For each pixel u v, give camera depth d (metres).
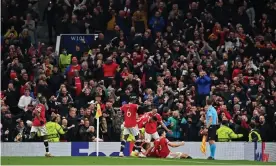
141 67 99.31
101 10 111.12
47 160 71.19
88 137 87.38
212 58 101.12
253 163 72.75
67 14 110.81
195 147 84.88
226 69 98.81
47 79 98.25
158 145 79.62
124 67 97.50
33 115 87.62
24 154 85.12
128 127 79.44
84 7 111.44
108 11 110.88
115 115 89.00
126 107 79.62
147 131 80.00
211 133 80.88
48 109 91.88
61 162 68.06
